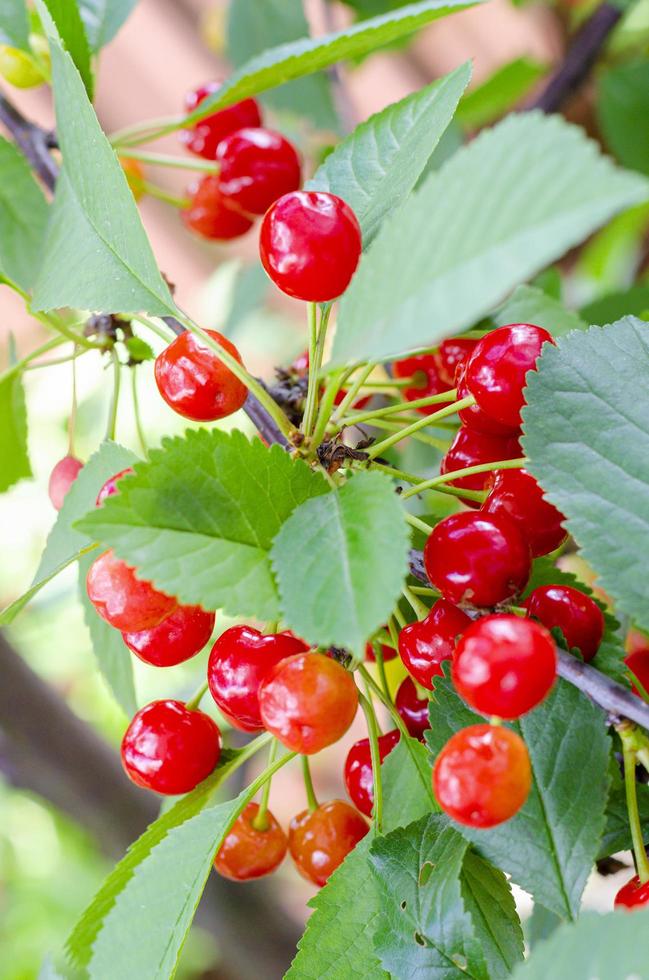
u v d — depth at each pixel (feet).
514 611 1.32
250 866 1.47
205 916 2.36
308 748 1.27
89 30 1.82
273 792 3.12
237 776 1.95
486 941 1.30
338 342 1.16
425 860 1.31
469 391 1.36
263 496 1.27
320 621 1.19
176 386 1.39
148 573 1.23
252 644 1.34
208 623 1.39
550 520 1.36
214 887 2.36
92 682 3.31
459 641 1.22
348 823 1.46
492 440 1.41
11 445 1.79
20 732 2.22
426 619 1.34
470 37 3.00
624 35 2.63
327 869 1.45
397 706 1.44
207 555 1.24
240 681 1.33
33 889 3.53
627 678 1.33
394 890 1.30
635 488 1.29
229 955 2.45
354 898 1.32
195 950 3.26
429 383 1.62
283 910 2.49
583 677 1.29
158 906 1.33
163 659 1.38
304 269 1.31
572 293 3.07
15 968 3.40
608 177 1.07
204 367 1.38
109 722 3.28
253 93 1.68
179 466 1.26
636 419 1.31
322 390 1.54
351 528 1.23
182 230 3.29
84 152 1.40
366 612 1.18
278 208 1.32
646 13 2.62
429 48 3.03
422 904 1.29
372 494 1.24
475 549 1.29
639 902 1.25
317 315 1.41
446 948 1.28
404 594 1.41
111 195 1.37
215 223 1.93
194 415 1.40
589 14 2.80
